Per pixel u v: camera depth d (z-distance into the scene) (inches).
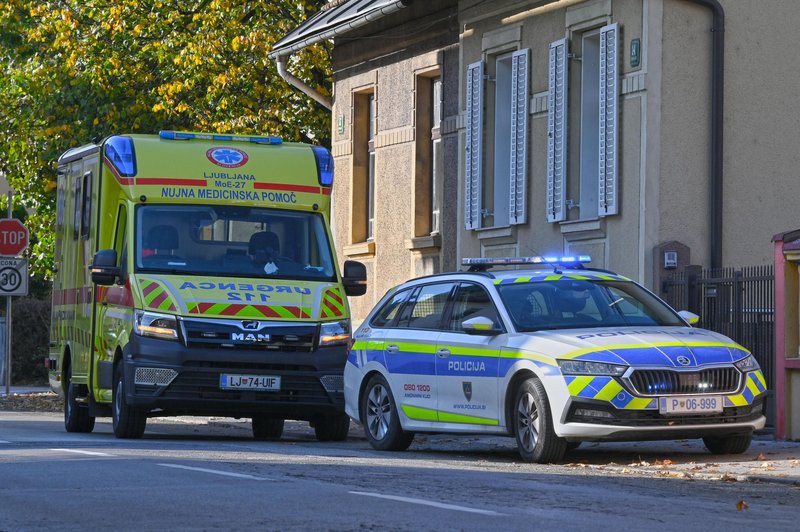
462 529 839.1
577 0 2175.2
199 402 1674.5
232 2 3275.1
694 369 1353.3
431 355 1526.8
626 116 2038.6
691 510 968.9
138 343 1675.7
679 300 1913.1
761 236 2069.4
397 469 1251.8
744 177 2060.8
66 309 2090.3
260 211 1824.6
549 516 912.3
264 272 1779.0
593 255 2117.4
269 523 861.8
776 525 895.1
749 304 1772.9
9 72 3754.9
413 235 2694.4
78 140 3496.6
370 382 1633.9
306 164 1877.5
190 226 1787.6
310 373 1708.9
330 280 1803.6
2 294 3107.8
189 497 1000.2
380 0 2677.2
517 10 2346.2
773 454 1462.8
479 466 1315.2
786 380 1632.6
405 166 2728.8
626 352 1348.4
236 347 1684.3
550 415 1352.1
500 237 2370.8
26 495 1016.2
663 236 2000.5
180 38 3324.3
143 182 1798.7
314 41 2832.2
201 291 1707.7
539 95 2282.2
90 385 1878.7
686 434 1355.8
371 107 2945.4
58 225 2207.2
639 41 2021.4
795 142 2103.8
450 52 2591.0
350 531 826.8
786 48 2102.6
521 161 2316.7
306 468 1243.8
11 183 3897.6
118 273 1769.2
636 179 2015.3
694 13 2037.4
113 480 1119.0
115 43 3425.2
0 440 1667.1
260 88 3275.1
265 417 1800.0
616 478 1203.9
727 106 2053.4
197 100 3348.9
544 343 1380.4
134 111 3405.5
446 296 1553.9
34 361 3966.5
